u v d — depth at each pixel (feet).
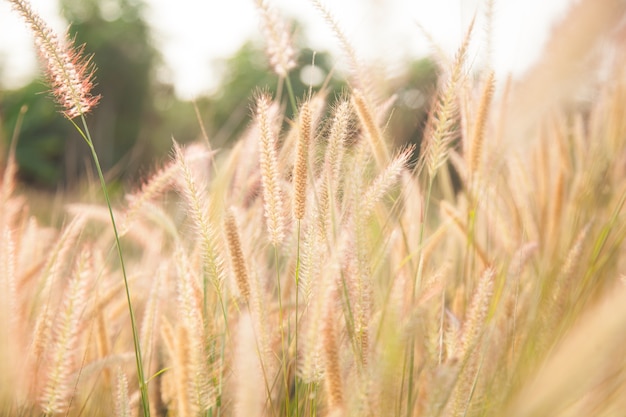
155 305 3.14
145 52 50.08
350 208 2.66
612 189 3.82
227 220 2.69
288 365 2.91
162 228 3.79
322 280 2.37
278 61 3.03
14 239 2.96
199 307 2.77
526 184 3.78
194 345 2.51
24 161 36.96
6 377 2.71
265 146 2.68
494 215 3.68
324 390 2.77
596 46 2.86
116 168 5.73
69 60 2.67
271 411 2.76
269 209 2.69
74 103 2.68
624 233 3.36
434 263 3.73
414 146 2.64
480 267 3.37
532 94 3.08
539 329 2.78
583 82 2.98
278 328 2.94
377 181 2.60
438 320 2.94
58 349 2.66
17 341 2.77
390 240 2.87
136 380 3.31
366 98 2.88
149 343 3.12
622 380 2.30
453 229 3.84
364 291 2.49
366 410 2.19
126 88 48.32
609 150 3.89
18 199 3.26
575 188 3.83
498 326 2.76
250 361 2.10
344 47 2.88
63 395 2.68
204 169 3.26
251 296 2.69
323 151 2.74
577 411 2.27
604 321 2.06
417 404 2.59
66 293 2.68
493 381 2.52
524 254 3.17
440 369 2.18
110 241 4.11
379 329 2.40
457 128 3.03
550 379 2.12
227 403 2.91
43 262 3.25
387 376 2.19
